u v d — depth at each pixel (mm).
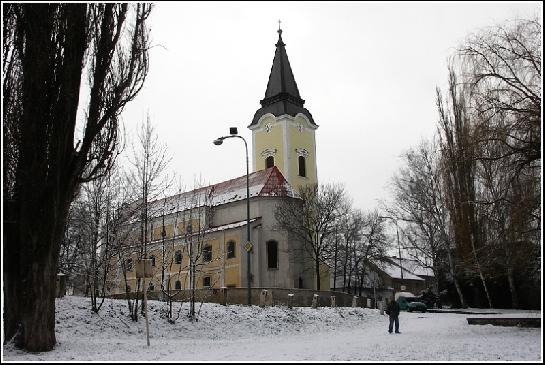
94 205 27266
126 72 16953
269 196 55844
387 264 77812
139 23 17438
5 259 15203
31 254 15062
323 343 18703
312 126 70625
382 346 16734
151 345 17453
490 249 29359
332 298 36938
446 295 52625
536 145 20281
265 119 69500
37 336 14898
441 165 29406
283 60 71688
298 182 67062
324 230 56281
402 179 60594
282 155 67312
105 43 16328
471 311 41250
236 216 57750
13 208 15328
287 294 35062
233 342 19625
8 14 15648
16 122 15492
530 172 21266
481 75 22125
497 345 15773
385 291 78125
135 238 32406
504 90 21531
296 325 26594
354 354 14367
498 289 47406
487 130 21578
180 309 23938
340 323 29328
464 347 15508
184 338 20891
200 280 55094
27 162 15273
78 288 33531
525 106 20891
